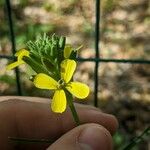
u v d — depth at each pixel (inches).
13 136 3.4
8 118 3.3
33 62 2.5
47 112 3.4
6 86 7.7
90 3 9.6
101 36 8.9
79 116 3.4
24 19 9.4
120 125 7.0
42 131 3.4
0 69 7.9
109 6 9.5
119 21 9.2
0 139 3.3
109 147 2.7
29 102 3.4
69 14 9.5
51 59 2.5
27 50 2.5
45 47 2.5
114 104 7.4
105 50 8.5
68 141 2.7
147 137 6.4
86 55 8.4
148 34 8.9
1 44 8.7
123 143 6.6
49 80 2.4
